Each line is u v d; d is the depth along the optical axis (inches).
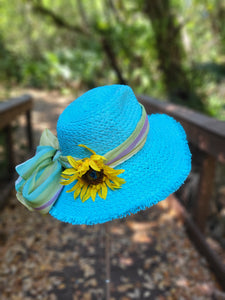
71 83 194.2
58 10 237.1
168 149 22.0
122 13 172.6
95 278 45.4
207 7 147.1
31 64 200.8
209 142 40.1
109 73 185.3
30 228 56.6
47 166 20.8
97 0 237.1
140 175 20.1
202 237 49.1
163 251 50.8
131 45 161.6
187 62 147.9
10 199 64.6
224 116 104.1
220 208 60.0
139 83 170.4
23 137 104.9
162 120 25.8
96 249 51.8
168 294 42.4
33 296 42.1
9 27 240.7
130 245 52.4
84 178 19.2
